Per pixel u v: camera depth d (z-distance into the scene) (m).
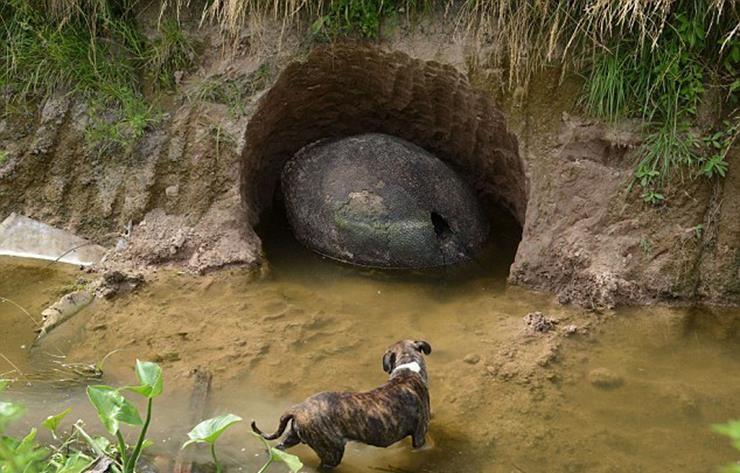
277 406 3.80
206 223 4.83
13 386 3.90
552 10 4.56
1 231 4.89
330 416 3.38
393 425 3.46
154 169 4.89
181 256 4.77
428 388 3.87
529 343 4.21
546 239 4.64
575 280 4.56
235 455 3.53
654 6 4.40
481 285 4.73
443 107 5.08
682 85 4.49
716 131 4.49
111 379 3.96
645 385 3.97
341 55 4.95
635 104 4.55
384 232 4.78
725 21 4.41
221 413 3.75
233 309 4.45
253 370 4.02
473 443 3.62
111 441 3.58
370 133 5.18
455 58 4.75
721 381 4.00
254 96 4.89
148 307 4.45
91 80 4.97
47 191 4.95
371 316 4.45
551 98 4.65
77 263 4.81
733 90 4.44
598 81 4.54
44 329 4.29
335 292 4.64
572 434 3.68
